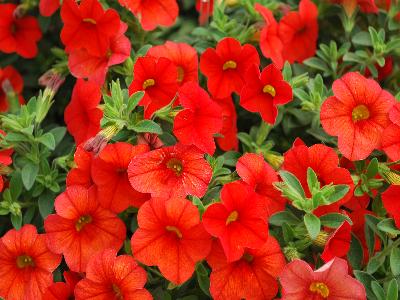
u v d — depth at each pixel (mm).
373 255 259
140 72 260
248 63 277
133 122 260
